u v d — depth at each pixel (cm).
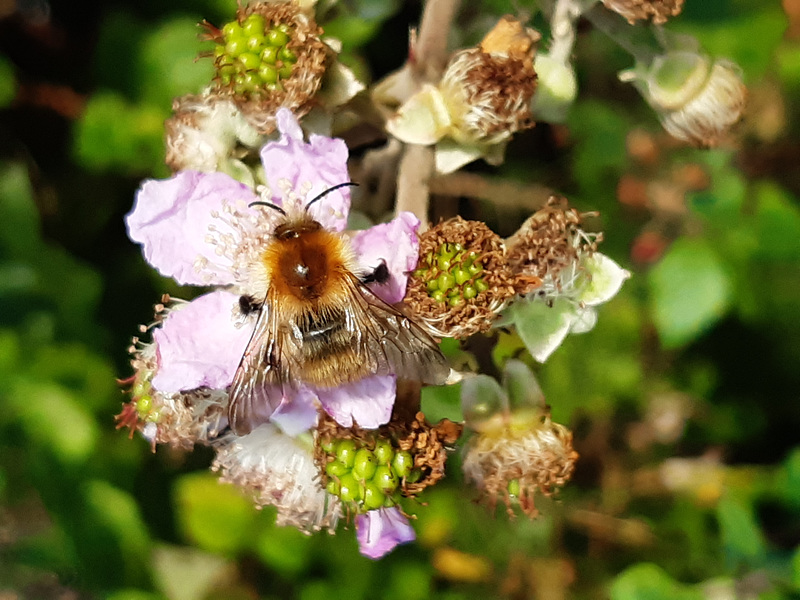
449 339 9
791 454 13
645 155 13
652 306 12
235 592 12
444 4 8
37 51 13
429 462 8
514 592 13
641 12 8
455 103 8
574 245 8
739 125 10
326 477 8
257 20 8
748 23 12
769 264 12
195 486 12
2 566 11
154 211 7
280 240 8
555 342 8
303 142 8
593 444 13
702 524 13
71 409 11
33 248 12
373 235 8
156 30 12
